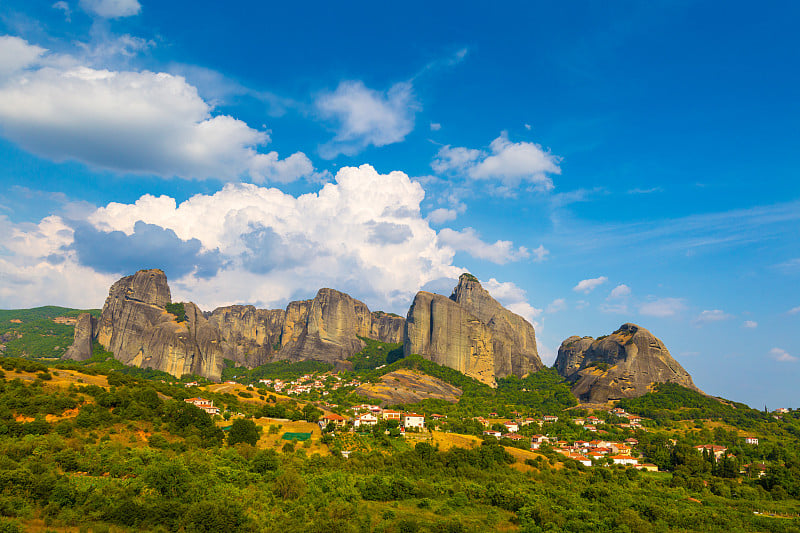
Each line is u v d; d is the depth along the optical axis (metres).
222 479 115.31
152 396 152.38
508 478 149.38
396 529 106.25
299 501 111.00
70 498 92.56
